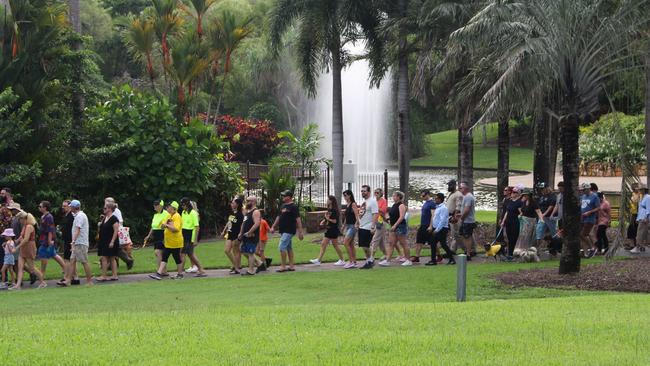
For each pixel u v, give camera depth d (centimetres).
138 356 994
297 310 1441
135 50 4131
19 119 2892
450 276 2258
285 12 3447
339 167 3628
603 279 2097
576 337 1108
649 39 2186
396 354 993
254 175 4769
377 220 2512
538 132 3098
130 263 2548
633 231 2848
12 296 2016
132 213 3338
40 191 3033
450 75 3269
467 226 2652
